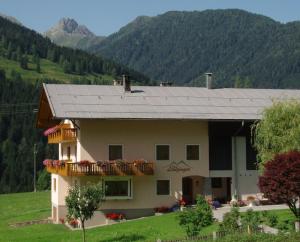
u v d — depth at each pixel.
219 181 53.78
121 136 50.25
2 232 47.12
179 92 56.69
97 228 43.88
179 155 51.34
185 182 52.97
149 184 50.50
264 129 44.25
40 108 56.97
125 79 55.22
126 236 38.69
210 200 50.91
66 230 46.88
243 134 52.41
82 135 49.50
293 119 43.34
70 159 54.22
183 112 50.78
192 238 30.92
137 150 50.56
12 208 67.50
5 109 158.00
